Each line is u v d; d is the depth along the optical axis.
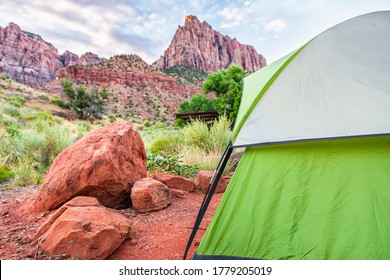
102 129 3.79
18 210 3.02
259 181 1.81
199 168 5.28
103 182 3.04
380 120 1.51
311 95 1.81
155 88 75.31
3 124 13.49
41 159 5.82
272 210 1.68
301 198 1.62
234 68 19.66
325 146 1.69
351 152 1.60
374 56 1.80
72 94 35.69
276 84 2.03
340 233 1.44
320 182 1.62
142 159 4.09
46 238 2.04
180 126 18.78
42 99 34.88
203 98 28.42
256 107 1.99
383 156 1.52
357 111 1.60
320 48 2.00
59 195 2.99
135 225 2.60
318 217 1.53
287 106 1.86
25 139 6.38
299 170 1.71
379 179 1.47
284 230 1.59
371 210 1.43
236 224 1.76
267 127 1.84
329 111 1.68
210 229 1.83
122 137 3.56
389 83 1.64
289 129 1.74
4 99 26.23
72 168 3.07
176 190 3.84
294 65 2.04
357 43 1.91
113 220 2.29
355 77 1.75
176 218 2.93
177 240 2.35
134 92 70.31
